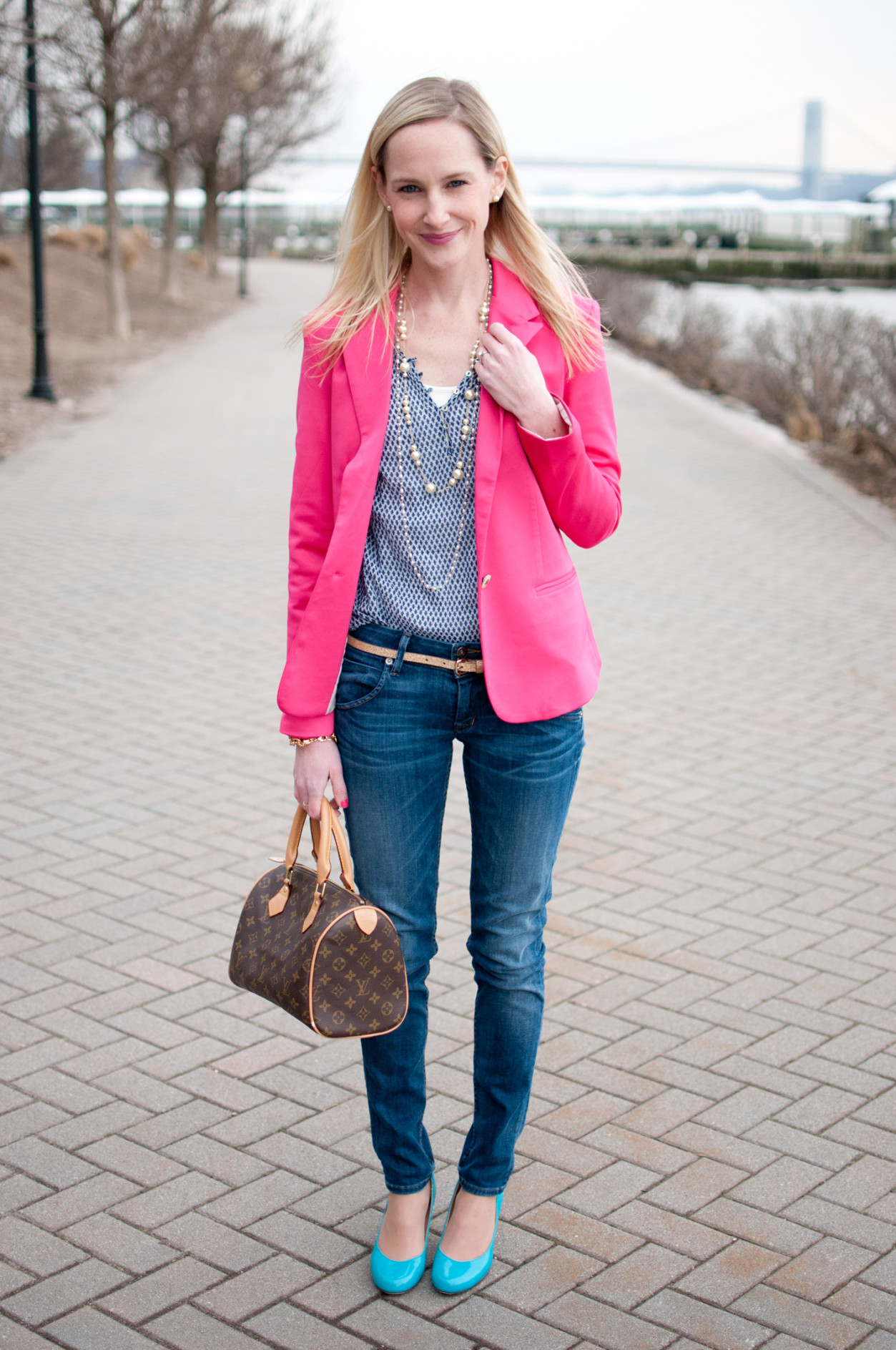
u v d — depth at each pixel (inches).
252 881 160.7
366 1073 93.7
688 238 3469.5
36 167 582.6
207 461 473.1
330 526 90.4
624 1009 133.2
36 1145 110.2
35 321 595.8
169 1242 99.0
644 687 238.7
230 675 240.8
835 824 180.7
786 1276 95.8
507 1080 92.5
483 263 87.7
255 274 1998.0
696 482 449.1
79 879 160.2
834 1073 122.3
